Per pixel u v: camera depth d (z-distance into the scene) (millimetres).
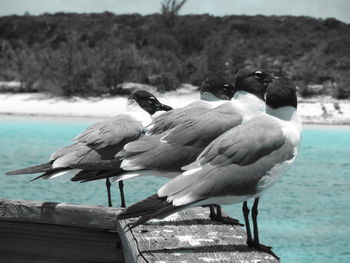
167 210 4801
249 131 5195
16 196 14562
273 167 5109
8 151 21953
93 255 6332
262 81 6734
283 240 11070
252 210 5344
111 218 6176
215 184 4973
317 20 72562
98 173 6141
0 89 46812
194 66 50875
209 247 5352
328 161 21531
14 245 6508
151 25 68750
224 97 8422
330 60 55688
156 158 6320
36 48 63125
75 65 45125
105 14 76938
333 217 12945
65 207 6273
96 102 41562
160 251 5184
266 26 69438
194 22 70688
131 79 47344
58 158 7215
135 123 8180
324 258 10039
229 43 58281
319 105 39625
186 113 7320
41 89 46062
